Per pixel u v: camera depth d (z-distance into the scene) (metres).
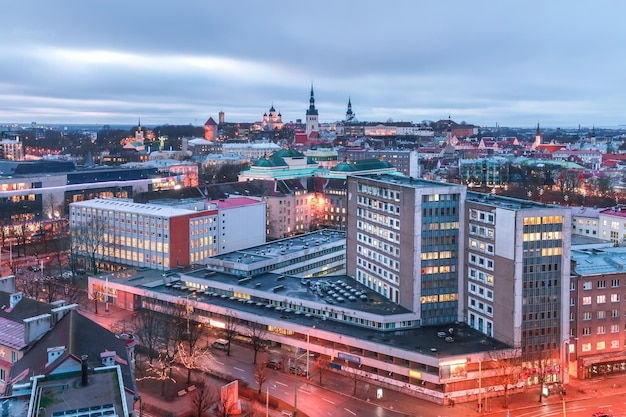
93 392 97.25
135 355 171.88
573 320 176.50
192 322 196.38
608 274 178.25
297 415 149.75
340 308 189.50
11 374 114.94
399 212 193.75
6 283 152.25
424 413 152.25
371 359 170.00
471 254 185.38
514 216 165.00
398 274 195.25
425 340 173.88
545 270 168.25
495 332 175.12
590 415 150.38
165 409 148.25
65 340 113.38
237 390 148.25
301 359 180.88
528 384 167.62
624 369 177.62
